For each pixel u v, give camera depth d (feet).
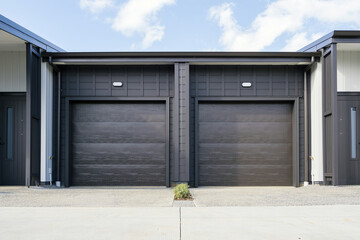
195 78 33.27
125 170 33.19
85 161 33.32
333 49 29.17
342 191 26.17
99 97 33.12
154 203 21.24
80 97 33.14
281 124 33.76
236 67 33.45
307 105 33.09
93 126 33.53
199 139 33.37
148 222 15.57
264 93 33.35
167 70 33.22
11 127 32.14
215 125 33.53
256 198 23.24
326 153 30.99
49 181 31.86
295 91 33.42
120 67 33.35
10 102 32.22
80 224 15.23
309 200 22.03
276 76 33.47
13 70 32.32
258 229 14.34
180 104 31.27
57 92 33.22
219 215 17.10
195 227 14.66
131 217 16.65
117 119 33.60
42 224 15.26
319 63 31.81
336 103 28.96
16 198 23.21
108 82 33.27
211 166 33.30
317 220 15.99
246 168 33.35
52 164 32.35
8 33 26.50
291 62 31.99
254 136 33.60
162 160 33.24
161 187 32.32
